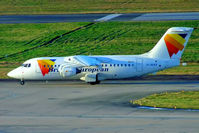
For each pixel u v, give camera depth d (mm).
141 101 142000
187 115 117750
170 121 110062
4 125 110125
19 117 121188
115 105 137625
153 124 106875
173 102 137875
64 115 123125
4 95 164500
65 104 141875
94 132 99500
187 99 142625
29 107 137625
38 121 114812
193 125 104688
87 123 110562
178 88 170375
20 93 168875
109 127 104688
